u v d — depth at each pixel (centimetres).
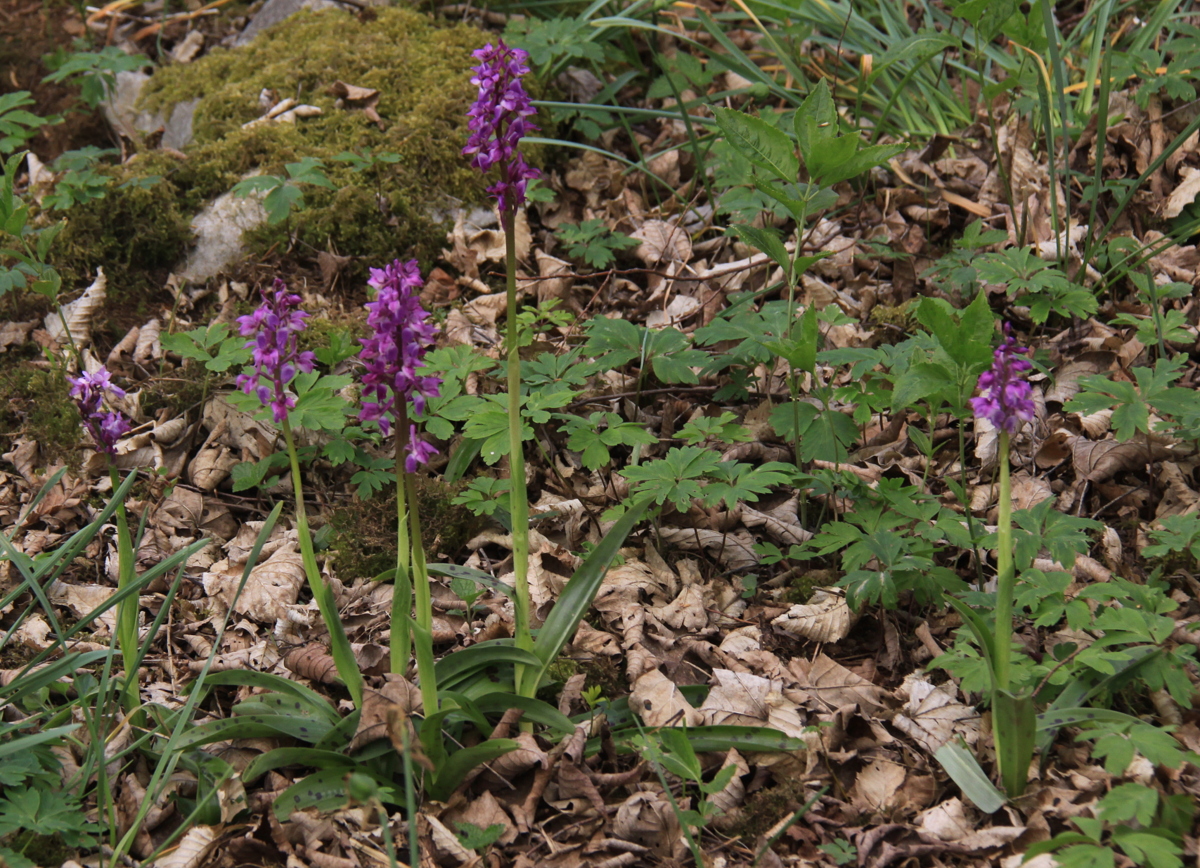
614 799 201
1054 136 247
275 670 212
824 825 199
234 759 203
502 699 201
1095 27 249
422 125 256
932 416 214
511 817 200
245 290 244
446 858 197
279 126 259
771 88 270
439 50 282
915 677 208
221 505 229
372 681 209
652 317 243
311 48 281
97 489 230
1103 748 194
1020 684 202
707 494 212
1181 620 211
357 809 199
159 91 289
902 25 274
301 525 198
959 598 208
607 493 227
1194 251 238
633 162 274
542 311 237
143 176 248
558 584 219
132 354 240
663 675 209
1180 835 194
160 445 233
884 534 211
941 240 247
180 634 216
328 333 233
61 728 195
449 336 239
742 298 237
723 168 245
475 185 254
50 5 326
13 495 230
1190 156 244
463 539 224
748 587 218
